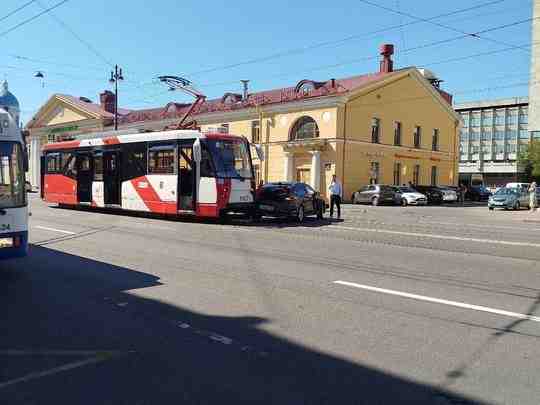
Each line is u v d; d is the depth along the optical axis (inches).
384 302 262.2
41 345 198.7
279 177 1606.8
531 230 674.8
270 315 238.7
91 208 956.0
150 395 155.1
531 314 241.9
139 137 783.1
